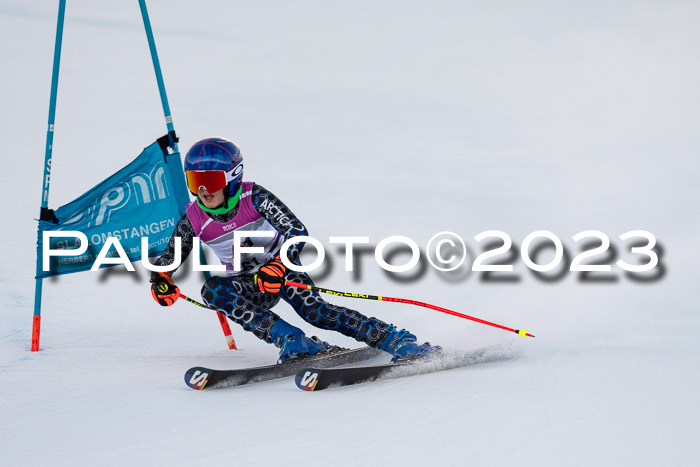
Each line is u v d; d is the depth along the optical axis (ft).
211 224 56.65
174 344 67.10
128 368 57.41
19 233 94.07
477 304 74.54
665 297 72.23
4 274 81.87
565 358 53.06
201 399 47.44
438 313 72.38
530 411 41.16
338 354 56.03
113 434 40.88
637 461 33.78
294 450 36.73
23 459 37.63
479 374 50.14
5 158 126.62
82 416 44.65
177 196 67.21
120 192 66.59
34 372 56.13
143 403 46.96
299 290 57.41
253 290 57.72
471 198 122.62
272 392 48.49
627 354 53.16
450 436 37.70
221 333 71.41
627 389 44.47
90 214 65.92
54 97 66.23
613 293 74.79
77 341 66.74
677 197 122.83
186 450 37.50
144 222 67.26
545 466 33.58
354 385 49.14
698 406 40.78
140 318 74.95
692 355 52.03
